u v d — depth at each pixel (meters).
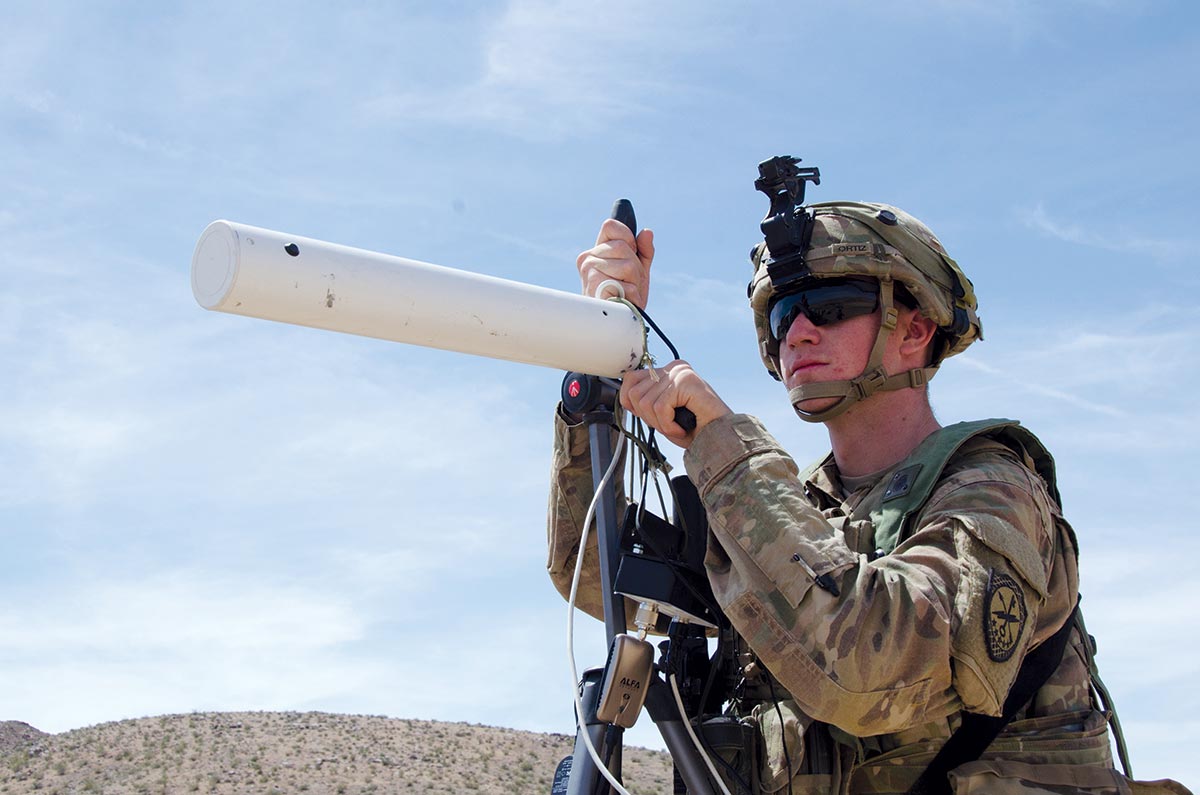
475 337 2.15
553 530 3.04
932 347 2.80
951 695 2.20
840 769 2.38
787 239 2.63
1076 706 2.42
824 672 2.10
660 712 2.43
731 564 2.32
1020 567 2.20
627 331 2.34
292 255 1.94
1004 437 2.55
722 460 2.28
